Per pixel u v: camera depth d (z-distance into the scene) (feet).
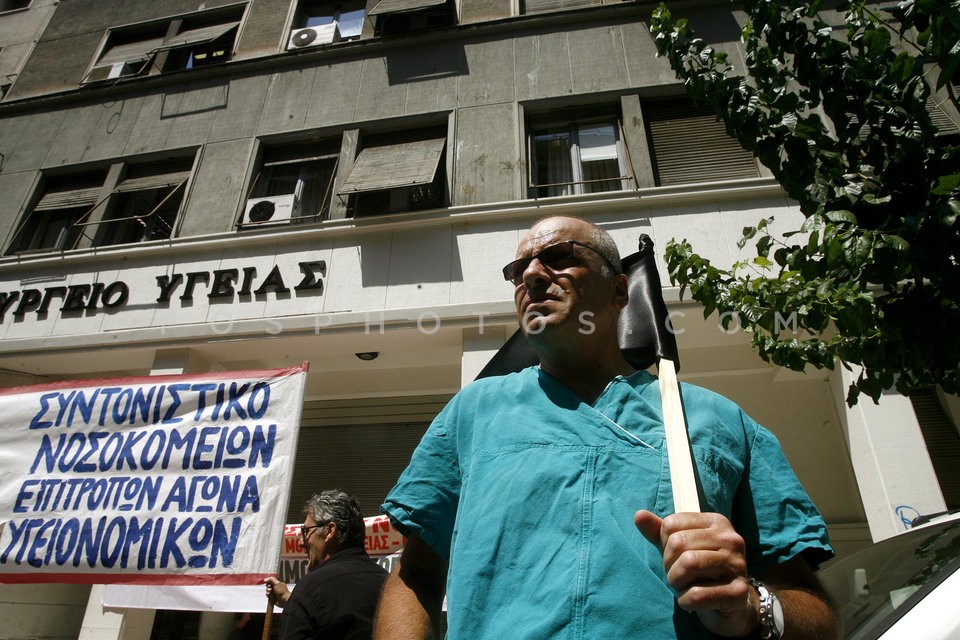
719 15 26.61
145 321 23.68
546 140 25.67
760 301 11.07
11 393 15.84
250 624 21.18
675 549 2.81
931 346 9.58
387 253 23.06
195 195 26.78
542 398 4.55
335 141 27.43
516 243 22.38
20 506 14.21
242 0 33.58
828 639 3.37
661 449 3.91
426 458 4.74
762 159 11.55
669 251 12.55
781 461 4.33
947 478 19.63
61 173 29.94
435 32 28.35
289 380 14.89
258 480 13.74
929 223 9.40
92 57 33.88
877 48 10.84
